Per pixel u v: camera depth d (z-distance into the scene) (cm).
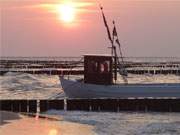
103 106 4250
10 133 3025
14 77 8956
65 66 14462
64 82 5066
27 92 6241
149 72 11612
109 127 3419
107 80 4878
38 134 3034
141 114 4150
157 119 3881
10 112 4006
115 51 5203
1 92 6166
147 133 3222
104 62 4878
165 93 4916
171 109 4325
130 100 4278
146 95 4878
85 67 4928
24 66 14425
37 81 8312
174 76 10706
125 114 4128
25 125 3347
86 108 4228
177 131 3309
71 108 4222
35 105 4178
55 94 5941
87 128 3344
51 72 10969
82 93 4978
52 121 3597
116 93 4866
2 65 15312
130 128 3400
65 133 3109
